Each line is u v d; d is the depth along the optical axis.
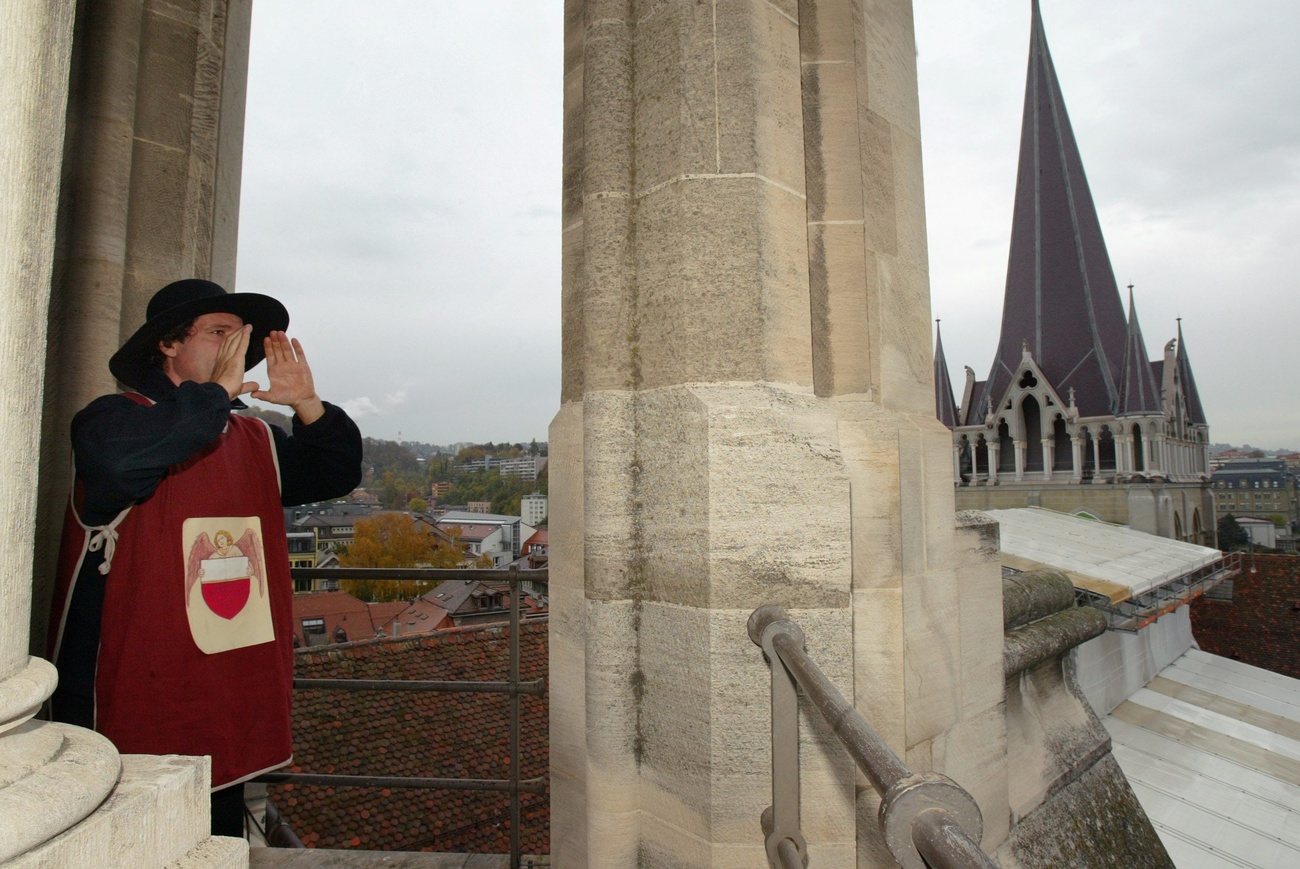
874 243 1.89
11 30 0.76
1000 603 2.48
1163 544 29.42
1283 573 49.97
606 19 1.63
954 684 2.03
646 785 1.50
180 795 0.87
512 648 2.25
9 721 0.73
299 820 10.92
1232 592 49.72
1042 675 3.36
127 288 2.35
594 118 1.61
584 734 1.62
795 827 1.23
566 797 1.67
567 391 1.78
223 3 2.69
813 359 1.76
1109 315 50.56
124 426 1.49
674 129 1.51
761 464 1.40
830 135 1.78
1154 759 18.27
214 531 1.69
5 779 0.70
